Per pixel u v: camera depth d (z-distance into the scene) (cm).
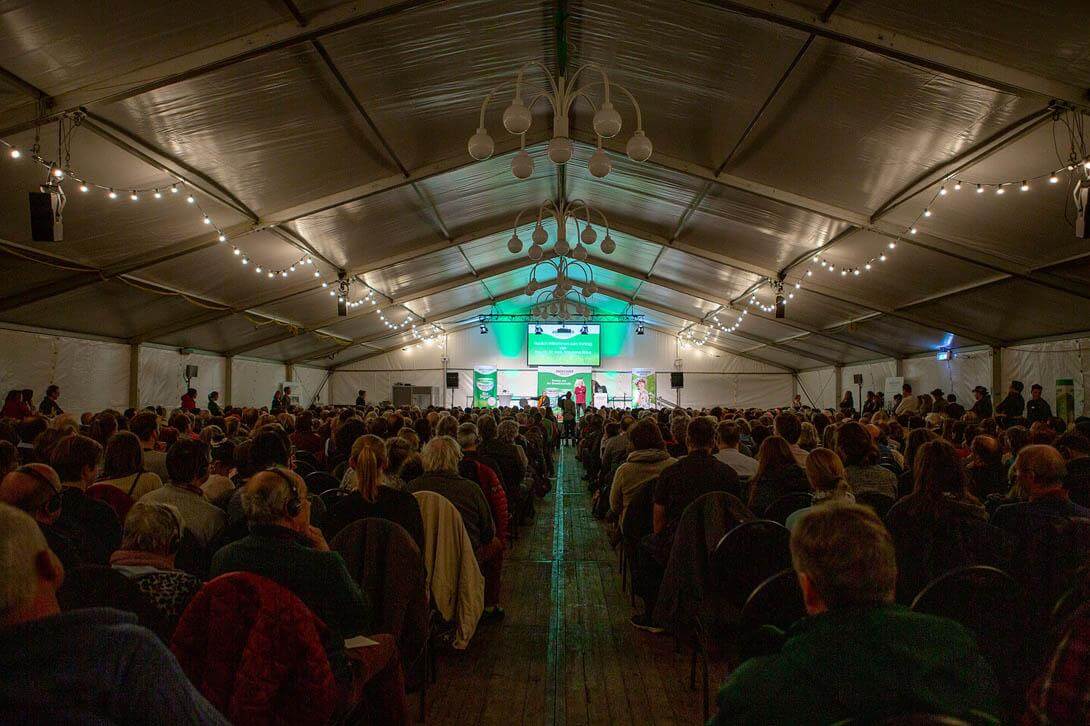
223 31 512
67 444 294
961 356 1468
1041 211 720
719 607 296
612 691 336
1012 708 207
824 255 1155
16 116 525
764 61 615
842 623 123
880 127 662
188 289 1148
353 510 304
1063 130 566
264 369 1980
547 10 629
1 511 97
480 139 506
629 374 2569
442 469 389
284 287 1327
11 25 437
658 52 658
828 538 130
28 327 1025
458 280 1827
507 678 352
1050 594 239
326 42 565
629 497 455
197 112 610
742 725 126
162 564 208
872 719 113
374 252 1285
